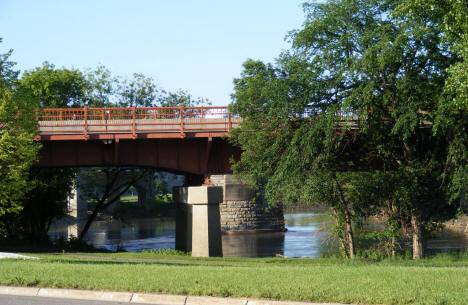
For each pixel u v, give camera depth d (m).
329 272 11.88
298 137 24.03
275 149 25.47
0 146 24.67
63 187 40.78
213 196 29.81
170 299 9.89
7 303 9.91
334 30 23.53
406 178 25.00
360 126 24.78
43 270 12.59
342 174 27.02
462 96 16.34
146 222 77.94
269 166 27.41
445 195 26.05
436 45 22.03
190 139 33.50
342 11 22.64
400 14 18.06
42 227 38.97
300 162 24.73
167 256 25.72
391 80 23.16
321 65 23.61
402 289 9.53
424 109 23.55
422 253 26.11
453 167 24.58
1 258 16.48
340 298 9.20
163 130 32.06
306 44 23.95
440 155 26.38
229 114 31.84
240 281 10.76
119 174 50.56
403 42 20.50
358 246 32.91
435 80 22.41
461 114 22.05
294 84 24.19
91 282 10.97
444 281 10.16
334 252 37.47
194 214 30.31
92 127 31.94
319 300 9.30
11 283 11.37
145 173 49.75
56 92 55.81
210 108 32.50
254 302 9.39
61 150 32.69
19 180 24.89
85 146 32.84
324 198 27.44
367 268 12.79
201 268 13.23
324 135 24.70
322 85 23.78
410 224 27.83
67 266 13.54
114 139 32.03
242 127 30.14
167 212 86.75
